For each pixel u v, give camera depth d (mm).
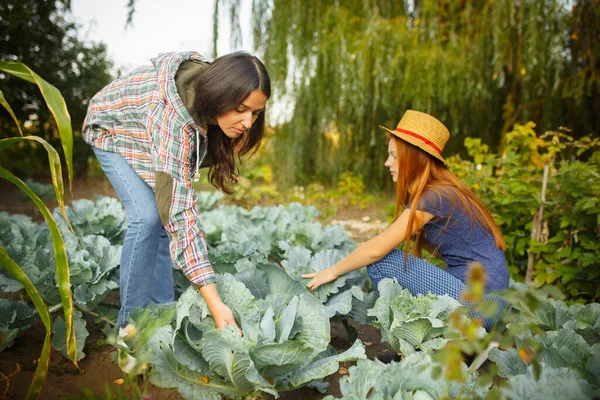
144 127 1915
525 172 3531
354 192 7223
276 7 6551
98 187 8992
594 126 6398
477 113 6840
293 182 7434
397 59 5938
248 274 2070
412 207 2000
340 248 3084
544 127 6105
